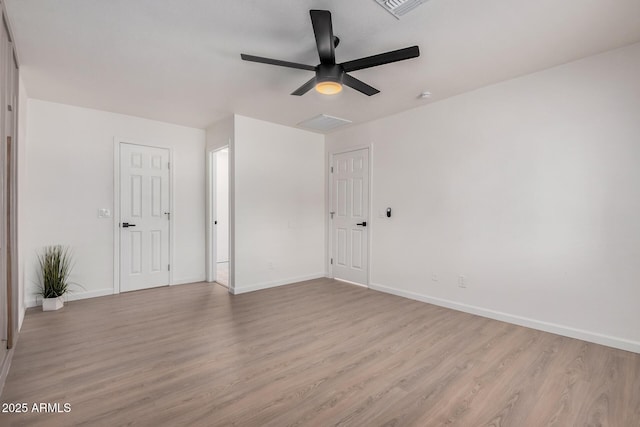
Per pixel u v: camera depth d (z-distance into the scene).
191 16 2.05
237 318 3.22
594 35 2.27
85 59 2.62
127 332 2.83
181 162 4.61
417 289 3.87
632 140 2.42
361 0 1.87
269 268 4.50
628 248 2.45
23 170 3.13
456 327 2.97
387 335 2.79
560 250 2.77
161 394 1.90
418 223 3.84
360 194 4.61
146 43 2.38
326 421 1.67
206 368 2.21
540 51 2.50
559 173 2.77
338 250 4.98
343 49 2.45
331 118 4.26
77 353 2.42
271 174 4.52
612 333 2.52
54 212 3.64
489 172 3.20
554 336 2.74
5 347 2.07
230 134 4.20
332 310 3.48
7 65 2.08
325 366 2.24
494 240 3.17
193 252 4.74
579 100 2.65
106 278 4.01
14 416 1.68
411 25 2.13
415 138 3.86
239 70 2.82
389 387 1.98
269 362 2.30
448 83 3.12
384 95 3.43
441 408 1.78
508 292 3.09
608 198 2.53
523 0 1.88
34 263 3.52
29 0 1.87
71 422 1.64
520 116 2.98
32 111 3.50
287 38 2.31
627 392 1.92
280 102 3.65
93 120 3.89
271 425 1.63
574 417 1.70
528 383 2.02
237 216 4.17
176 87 3.21
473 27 2.16
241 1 1.90
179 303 3.71
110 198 4.02
